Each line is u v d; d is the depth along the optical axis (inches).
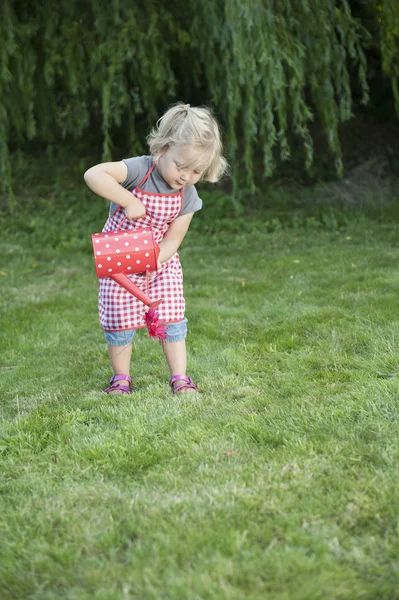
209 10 249.0
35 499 85.1
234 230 304.5
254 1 242.5
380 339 137.3
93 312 182.1
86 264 252.7
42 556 72.8
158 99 348.2
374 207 319.0
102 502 83.5
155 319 106.8
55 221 321.4
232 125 272.1
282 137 267.4
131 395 118.5
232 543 71.9
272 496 82.0
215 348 144.6
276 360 134.3
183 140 99.4
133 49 271.3
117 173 105.6
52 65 284.7
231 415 107.5
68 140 424.2
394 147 385.7
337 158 289.1
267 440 98.4
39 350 152.4
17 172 391.2
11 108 300.4
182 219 113.8
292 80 259.6
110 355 121.4
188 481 87.1
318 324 152.6
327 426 100.3
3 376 136.3
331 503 79.9
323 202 334.6
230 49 255.8
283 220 316.8
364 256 234.5
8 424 108.4
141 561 70.7
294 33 265.6
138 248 105.1
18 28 274.4
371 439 96.0
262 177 366.6
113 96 278.5
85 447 98.4
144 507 81.4
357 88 396.2
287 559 69.2
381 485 82.5
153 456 94.8
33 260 258.4
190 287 205.8
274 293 189.3
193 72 306.0
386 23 282.4
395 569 67.2
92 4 268.4
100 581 68.4
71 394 123.3
